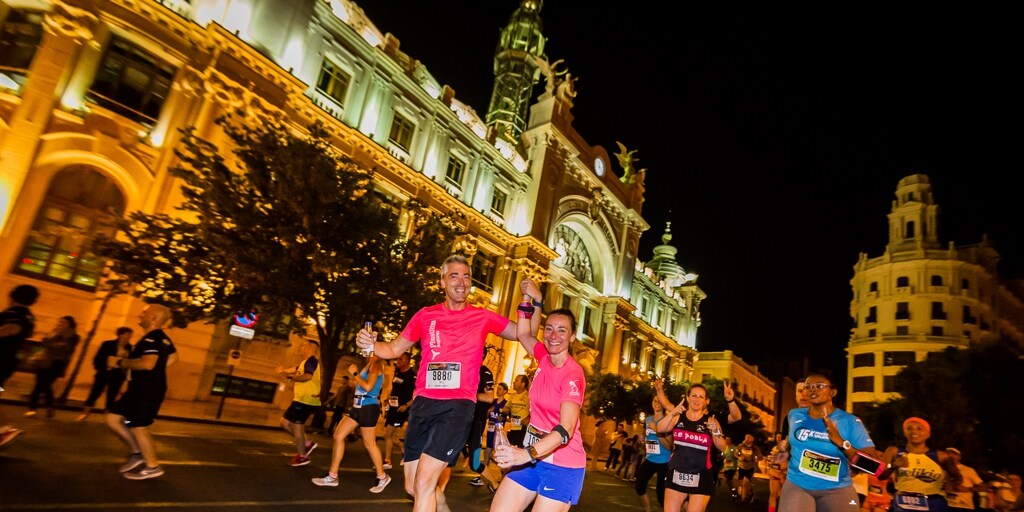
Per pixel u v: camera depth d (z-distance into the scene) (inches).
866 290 2492.6
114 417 246.2
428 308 180.2
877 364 2317.9
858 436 195.9
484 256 1232.8
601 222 1638.8
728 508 609.0
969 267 2273.6
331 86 919.7
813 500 199.5
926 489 260.5
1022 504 375.6
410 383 402.9
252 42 777.6
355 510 249.9
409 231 1008.9
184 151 688.4
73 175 622.8
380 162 969.5
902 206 2536.9
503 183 1307.8
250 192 540.4
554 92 1501.0
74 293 607.5
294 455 402.3
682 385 1503.4
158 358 247.1
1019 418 1163.9
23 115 583.2
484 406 354.3
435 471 155.3
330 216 549.6
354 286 569.6
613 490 561.3
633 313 1843.0
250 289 519.8
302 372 352.8
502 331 175.9
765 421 2982.3
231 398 730.2
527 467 149.9
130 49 668.1
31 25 614.9
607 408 1286.9
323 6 895.7
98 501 202.2
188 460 309.4
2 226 562.9
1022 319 2549.2
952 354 1364.4
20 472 227.1
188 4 723.4
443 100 1151.6
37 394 407.8
